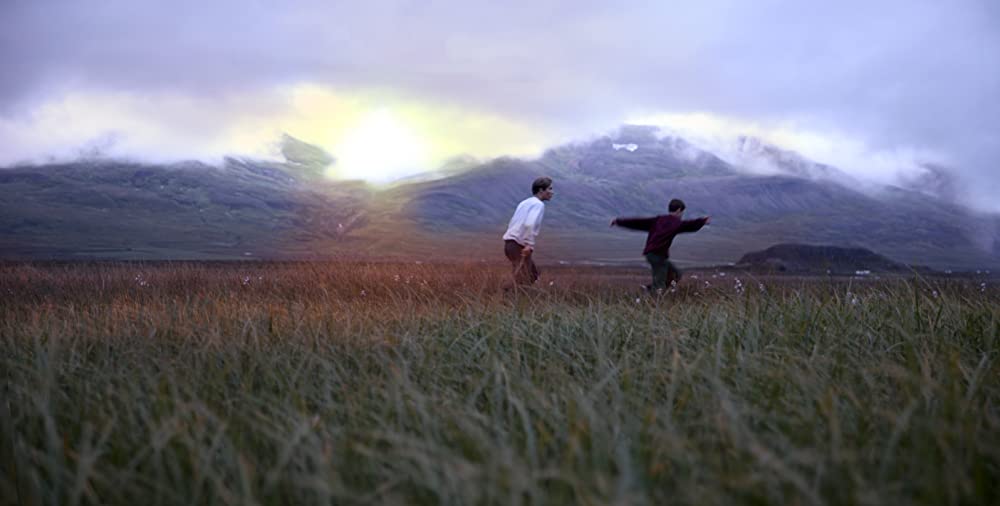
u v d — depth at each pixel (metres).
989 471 2.52
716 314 6.28
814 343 5.05
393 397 3.34
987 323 5.38
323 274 12.93
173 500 2.46
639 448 2.63
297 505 2.55
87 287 12.76
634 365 4.41
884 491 2.25
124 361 4.64
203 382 3.90
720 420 2.85
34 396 3.34
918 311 5.68
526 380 3.71
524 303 7.31
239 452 2.78
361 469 2.71
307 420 3.01
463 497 2.30
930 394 3.15
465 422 2.89
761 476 2.31
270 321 5.72
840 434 2.85
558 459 2.68
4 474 2.75
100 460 2.86
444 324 5.94
